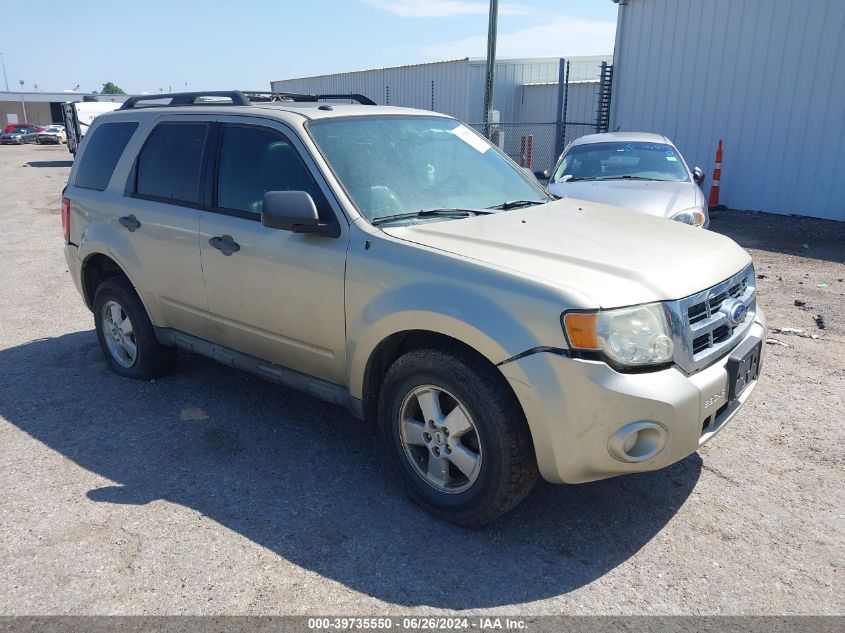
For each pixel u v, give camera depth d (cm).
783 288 764
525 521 337
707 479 372
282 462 394
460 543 319
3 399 482
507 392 298
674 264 316
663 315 289
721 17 1280
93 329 645
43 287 815
